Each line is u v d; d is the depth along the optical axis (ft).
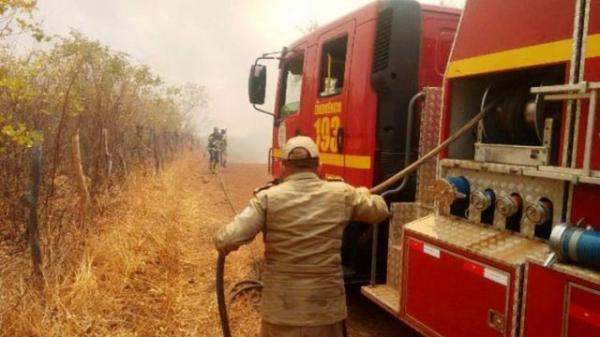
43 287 13.50
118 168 29.63
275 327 7.98
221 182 47.88
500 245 8.02
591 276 6.15
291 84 19.04
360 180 13.55
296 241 7.90
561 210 7.33
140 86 36.63
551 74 8.29
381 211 8.73
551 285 6.66
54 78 21.22
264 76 19.16
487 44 8.95
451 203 9.21
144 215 24.00
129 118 34.40
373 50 13.28
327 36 15.72
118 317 13.41
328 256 8.02
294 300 7.84
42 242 16.15
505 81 9.49
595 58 6.82
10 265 14.98
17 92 16.72
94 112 26.48
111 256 16.69
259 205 7.98
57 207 19.80
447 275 8.79
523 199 8.07
